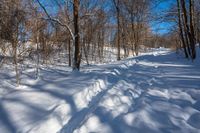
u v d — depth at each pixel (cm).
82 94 739
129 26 3872
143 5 3588
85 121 515
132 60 2222
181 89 856
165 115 575
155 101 690
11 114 577
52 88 823
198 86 893
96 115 556
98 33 2920
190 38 1980
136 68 1602
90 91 805
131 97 764
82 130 482
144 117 554
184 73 1266
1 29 933
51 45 1510
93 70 1344
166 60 2250
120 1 3328
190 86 898
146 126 508
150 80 1070
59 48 1800
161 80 1061
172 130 492
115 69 1376
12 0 948
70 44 1925
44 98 703
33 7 1053
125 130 491
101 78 1007
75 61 1269
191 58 2036
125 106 652
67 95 721
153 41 6425
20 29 984
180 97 748
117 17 3002
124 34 3650
